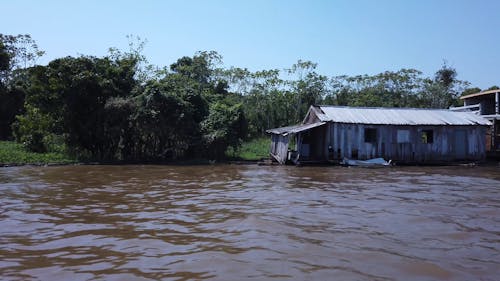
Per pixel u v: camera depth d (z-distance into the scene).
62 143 29.52
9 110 40.34
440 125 27.39
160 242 7.99
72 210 11.13
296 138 29.28
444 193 14.13
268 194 13.80
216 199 12.80
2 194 13.77
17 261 6.89
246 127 30.31
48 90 26.66
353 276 6.15
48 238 8.34
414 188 15.40
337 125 26.62
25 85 41.53
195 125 28.92
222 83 45.44
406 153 27.38
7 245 7.84
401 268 6.51
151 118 26.48
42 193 14.00
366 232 8.70
